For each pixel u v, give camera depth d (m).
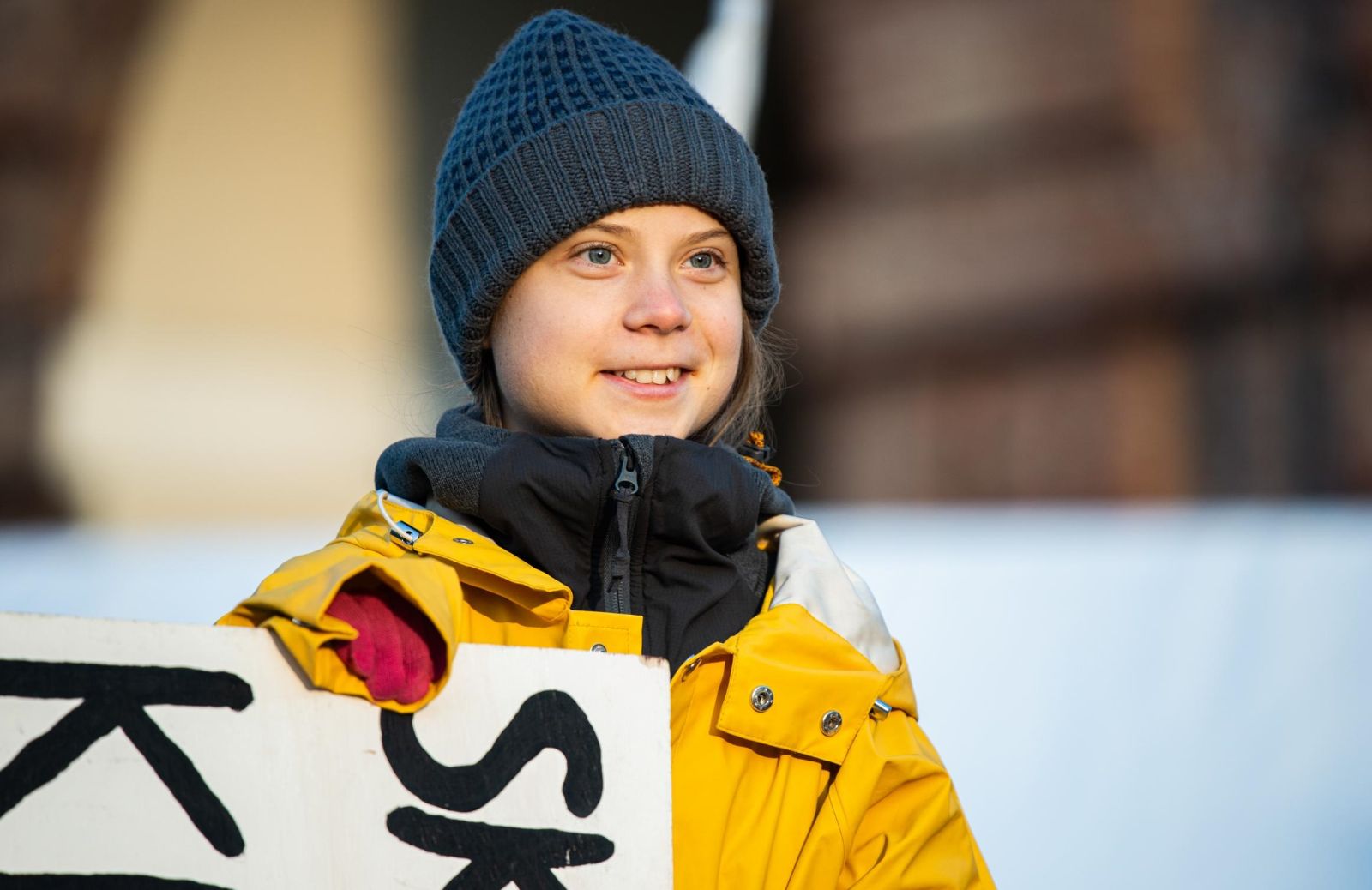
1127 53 8.63
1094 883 5.66
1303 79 8.53
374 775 2.52
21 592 7.08
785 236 9.19
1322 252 8.52
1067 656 6.53
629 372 3.48
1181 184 8.62
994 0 8.84
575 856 2.62
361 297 9.38
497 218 3.57
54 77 8.81
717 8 9.34
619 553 3.26
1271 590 6.88
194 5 9.05
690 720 3.18
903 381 8.96
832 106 9.13
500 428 3.50
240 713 2.47
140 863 2.36
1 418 8.57
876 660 3.46
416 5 9.48
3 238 8.73
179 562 7.87
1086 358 8.73
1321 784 6.05
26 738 2.35
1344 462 8.42
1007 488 8.73
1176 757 6.13
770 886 3.10
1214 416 8.55
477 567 3.15
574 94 3.58
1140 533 7.97
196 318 9.05
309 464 8.98
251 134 9.23
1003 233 8.87
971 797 5.94
